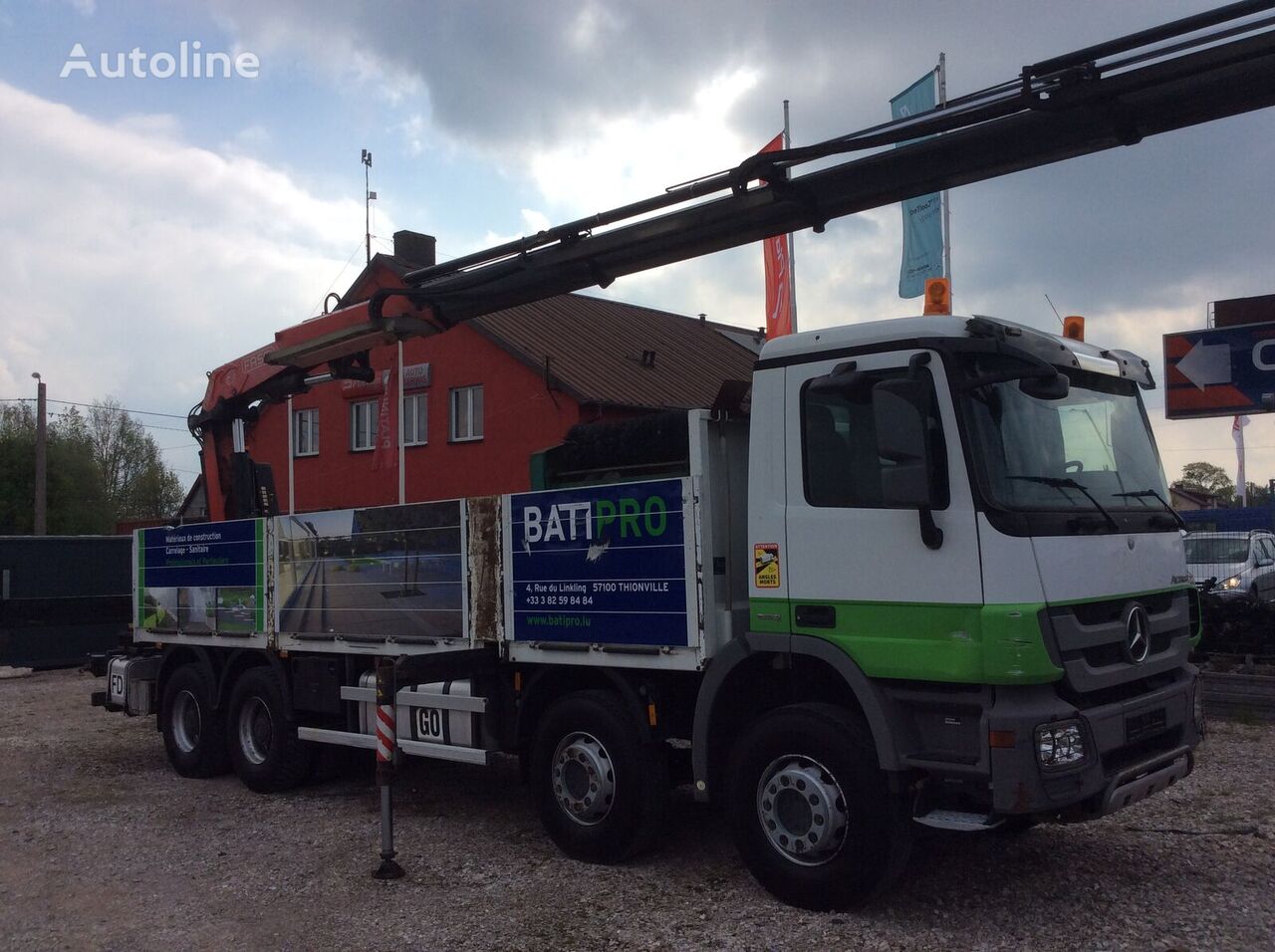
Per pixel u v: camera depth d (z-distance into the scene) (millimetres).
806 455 5414
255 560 8742
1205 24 5133
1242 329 13414
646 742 6027
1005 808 4574
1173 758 5379
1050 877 5734
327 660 8109
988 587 4711
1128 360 6121
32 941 5324
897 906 5352
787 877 5305
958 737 4914
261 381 9516
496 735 6840
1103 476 5469
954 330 4996
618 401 21062
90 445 51281
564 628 6316
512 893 5793
